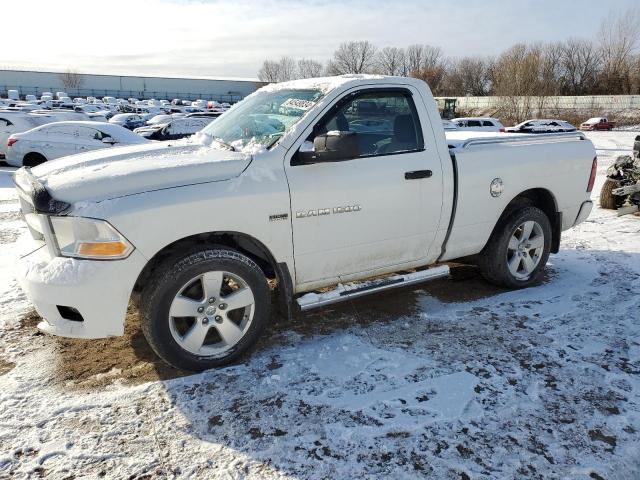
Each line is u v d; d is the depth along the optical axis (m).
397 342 3.87
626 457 2.66
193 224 3.18
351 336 3.97
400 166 3.92
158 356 3.67
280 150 3.51
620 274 5.36
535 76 54.75
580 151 5.08
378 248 3.98
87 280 2.98
